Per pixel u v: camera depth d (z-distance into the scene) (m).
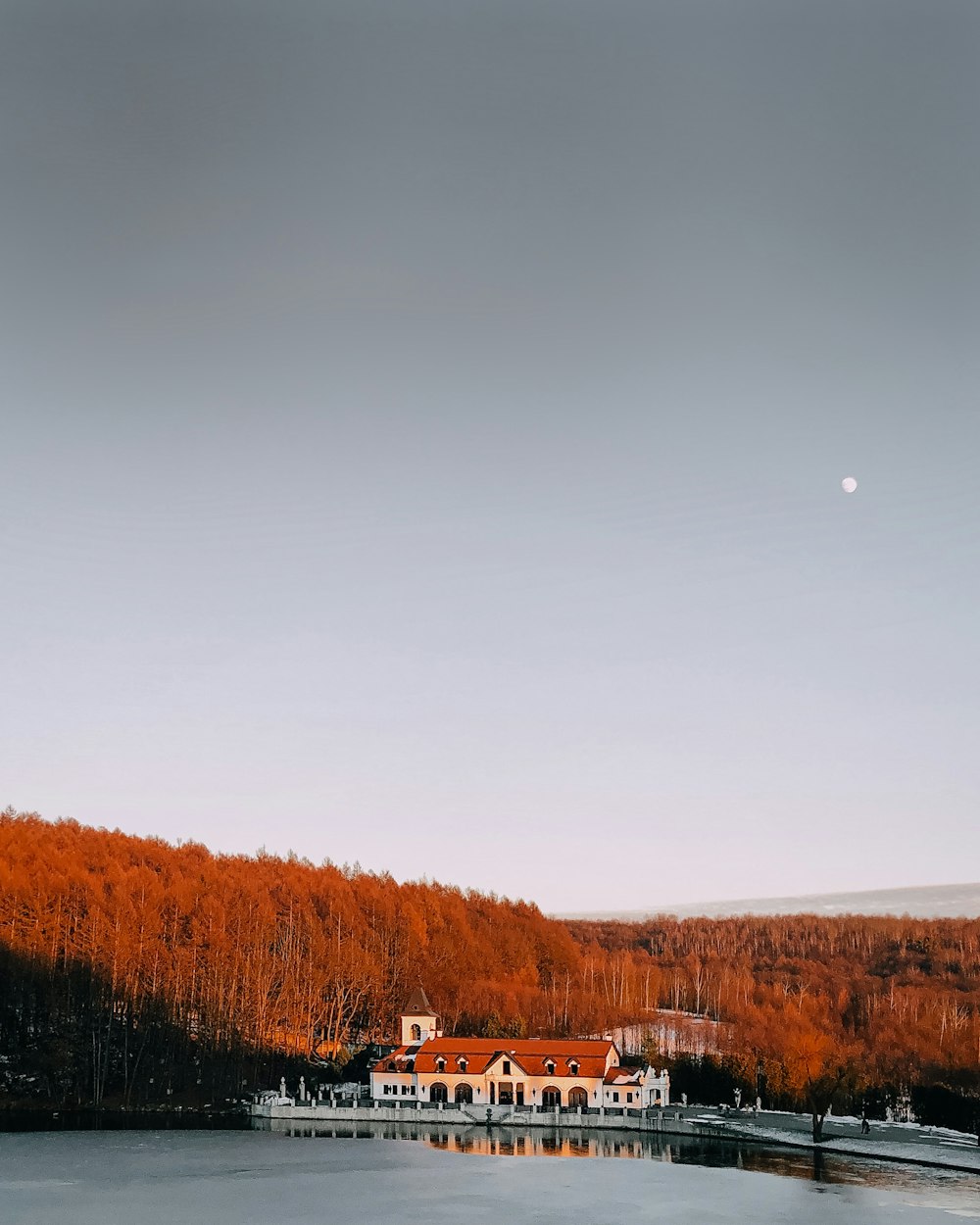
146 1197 197.75
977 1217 180.62
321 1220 182.00
